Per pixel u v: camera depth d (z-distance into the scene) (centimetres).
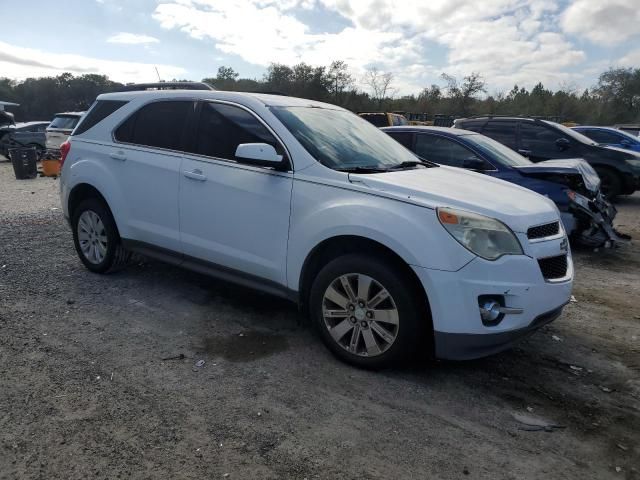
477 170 694
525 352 396
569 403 326
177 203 443
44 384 325
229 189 407
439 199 329
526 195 387
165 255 468
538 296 324
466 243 313
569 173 659
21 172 1451
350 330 356
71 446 267
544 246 337
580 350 403
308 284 385
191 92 457
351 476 252
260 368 354
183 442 273
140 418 293
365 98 5097
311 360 367
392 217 327
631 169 1068
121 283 514
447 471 258
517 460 269
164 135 462
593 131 1517
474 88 4619
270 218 385
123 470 251
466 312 313
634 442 288
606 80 6234
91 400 309
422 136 758
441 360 373
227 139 420
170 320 430
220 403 310
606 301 519
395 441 280
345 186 353
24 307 446
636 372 370
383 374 350
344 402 315
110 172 492
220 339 397
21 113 8425
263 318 439
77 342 384
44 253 614
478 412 311
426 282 316
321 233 354
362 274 342
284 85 5231
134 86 588
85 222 532
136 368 349
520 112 5194
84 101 8494
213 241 424
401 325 330
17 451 262
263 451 268
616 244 683
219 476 249
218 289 505
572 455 275
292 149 383
